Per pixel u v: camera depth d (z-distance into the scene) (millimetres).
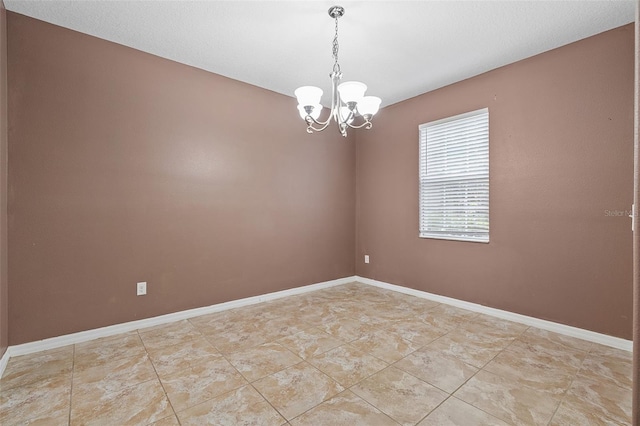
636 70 604
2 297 2160
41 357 2277
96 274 2637
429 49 2812
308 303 3566
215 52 2885
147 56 2885
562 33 2549
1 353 2115
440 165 3650
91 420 1613
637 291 603
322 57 2969
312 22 2422
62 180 2492
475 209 3338
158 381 1961
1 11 2137
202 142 3209
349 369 2098
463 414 1647
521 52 2852
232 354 2316
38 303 2398
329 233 4324
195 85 3164
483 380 1963
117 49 2729
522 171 2961
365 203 4512
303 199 4047
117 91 2730
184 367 2131
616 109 2457
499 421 1595
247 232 3539
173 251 3029
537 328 2822
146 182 2879
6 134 2260
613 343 2447
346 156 4527
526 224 2936
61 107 2486
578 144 2639
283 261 3850
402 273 4031
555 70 2766
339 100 2381
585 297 2602
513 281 3023
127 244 2783
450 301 3521
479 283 3275
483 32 2545
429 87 3635
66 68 2506
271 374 2041
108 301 2689
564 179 2713
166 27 2496
